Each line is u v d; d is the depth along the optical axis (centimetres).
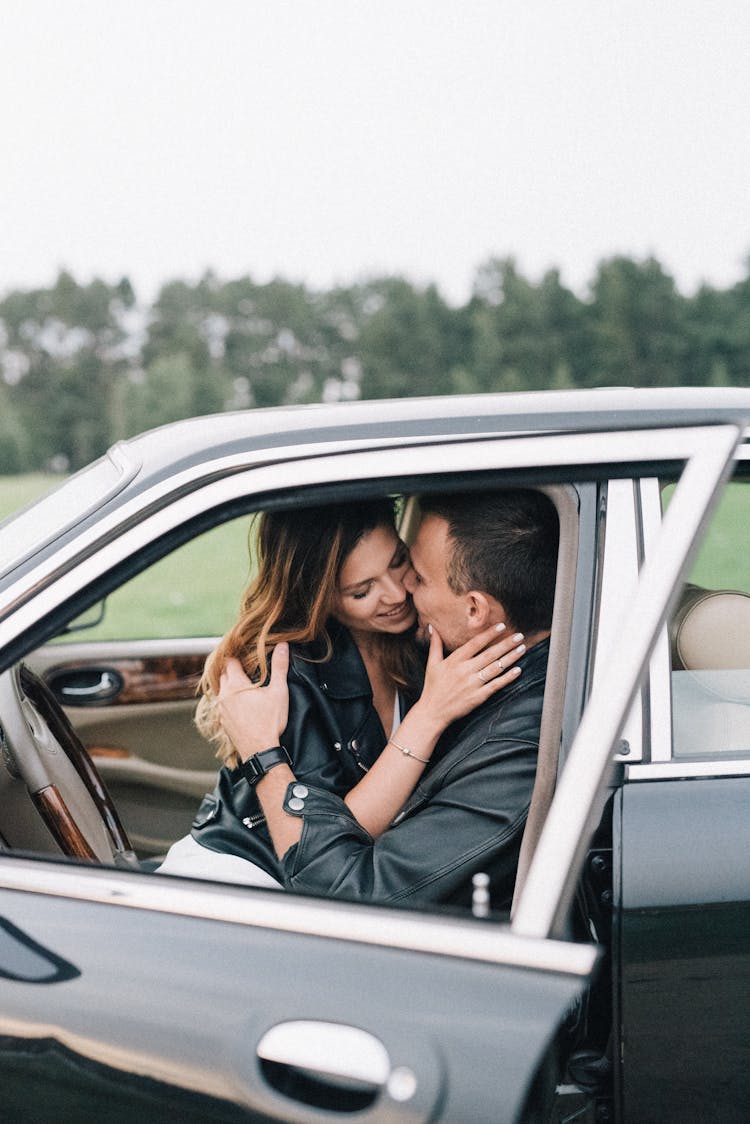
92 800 203
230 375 5884
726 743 158
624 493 146
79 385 5759
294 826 167
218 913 136
